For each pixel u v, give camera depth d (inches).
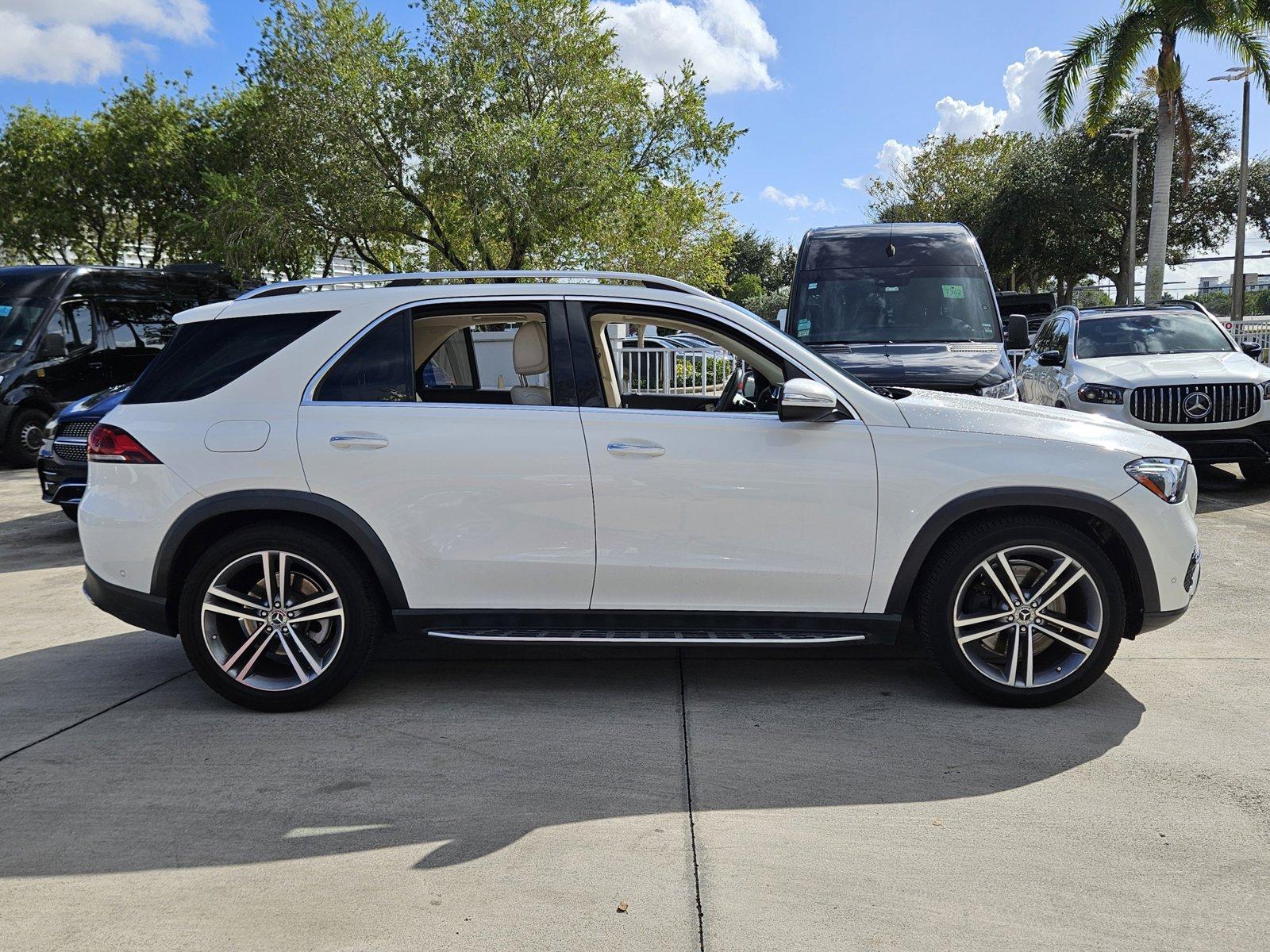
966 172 1740.9
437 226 863.1
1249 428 343.3
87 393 509.0
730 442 157.1
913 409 160.9
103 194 1018.7
